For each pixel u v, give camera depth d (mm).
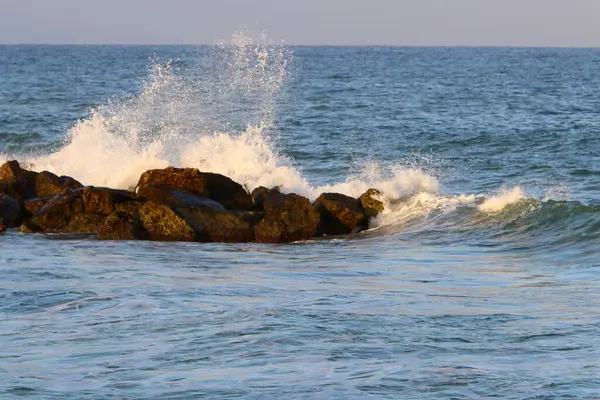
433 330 24281
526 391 19172
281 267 35375
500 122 100125
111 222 42125
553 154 73438
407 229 43031
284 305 27625
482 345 22781
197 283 31734
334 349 22484
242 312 26688
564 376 20094
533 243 38719
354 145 79188
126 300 28734
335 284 31562
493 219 42375
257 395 19234
